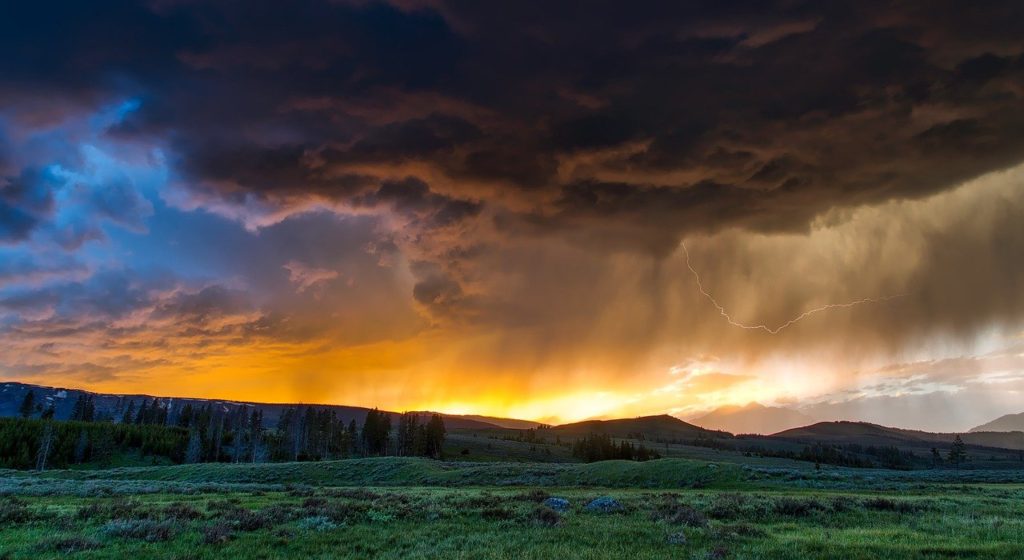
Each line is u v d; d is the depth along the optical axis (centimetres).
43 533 1945
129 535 1903
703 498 3922
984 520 2520
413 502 3244
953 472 12300
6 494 4109
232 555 1659
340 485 7519
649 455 18538
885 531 2159
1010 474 11306
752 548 1750
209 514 2517
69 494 4247
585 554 1670
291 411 19550
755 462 19850
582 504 3173
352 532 2084
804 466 18275
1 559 1571
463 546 1806
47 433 11588
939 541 1916
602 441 18512
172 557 1588
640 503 3281
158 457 13588
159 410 19825
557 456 19912
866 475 10025
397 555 1670
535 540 1925
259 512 2512
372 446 16812
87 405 19112
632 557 1636
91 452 12550
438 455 16875
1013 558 1614
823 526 2386
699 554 1659
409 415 18062
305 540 1902
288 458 14812
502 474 8425
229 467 8844
